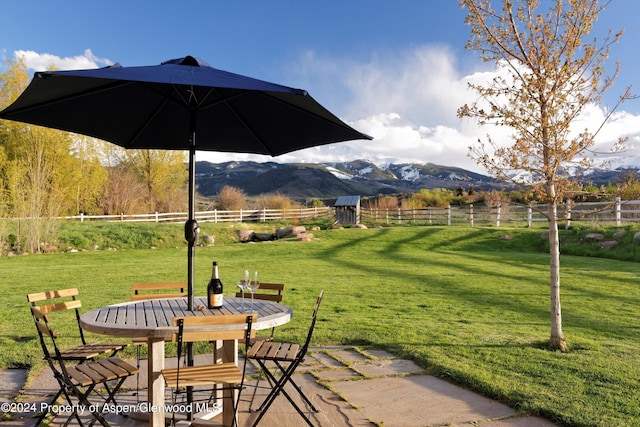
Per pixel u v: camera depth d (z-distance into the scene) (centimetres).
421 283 1255
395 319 820
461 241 2233
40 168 2270
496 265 1606
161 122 584
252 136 609
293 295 1073
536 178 627
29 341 676
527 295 1066
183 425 415
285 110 511
